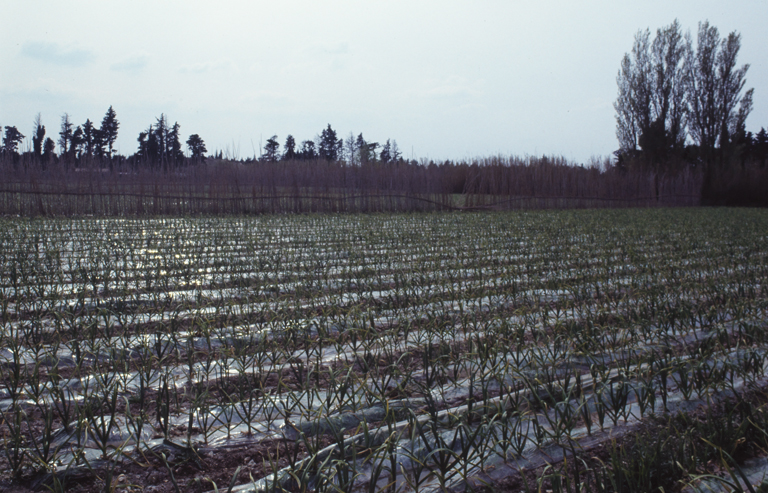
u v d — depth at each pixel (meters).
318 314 4.40
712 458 2.19
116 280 5.37
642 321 3.88
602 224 13.34
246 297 4.91
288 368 3.24
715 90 29.80
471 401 2.46
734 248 8.80
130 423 2.44
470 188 21.00
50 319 4.09
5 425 2.44
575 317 4.43
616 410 2.52
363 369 3.22
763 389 2.90
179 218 14.12
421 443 2.31
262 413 2.60
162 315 3.99
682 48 30.08
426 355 2.99
